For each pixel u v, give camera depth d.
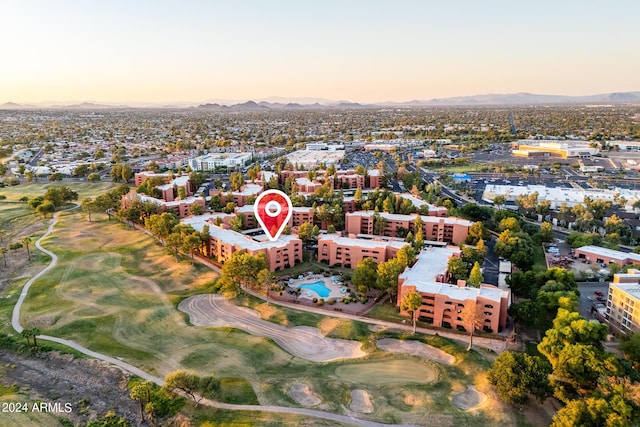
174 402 122.19
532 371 126.12
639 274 185.50
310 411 120.25
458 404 127.00
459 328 175.25
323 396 127.69
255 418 116.00
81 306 183.50
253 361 147.00
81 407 119.88
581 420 107.44
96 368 137.50
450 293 178.00
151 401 120.94
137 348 152.75
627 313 165.75
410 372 143.12
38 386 128.62
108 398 124.00
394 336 168.25
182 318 178.00
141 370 138.00
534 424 118.44
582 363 127.88
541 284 197.50
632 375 131.00
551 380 127.38
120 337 160.38
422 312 181.00
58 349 147.50
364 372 143.00
